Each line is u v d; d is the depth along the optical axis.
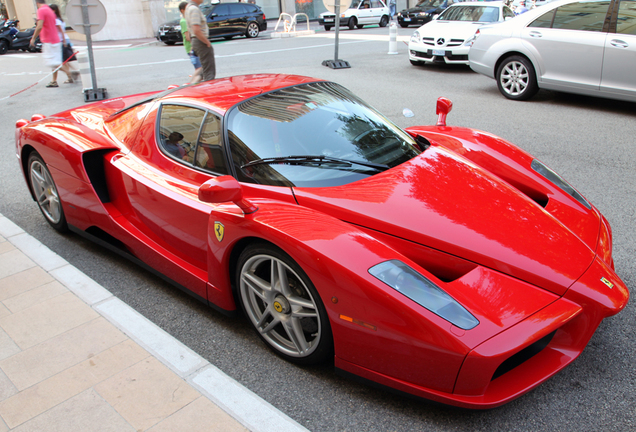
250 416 2.02
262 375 2.32
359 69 10.89
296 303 2.22
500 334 1.81
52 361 2.39
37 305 2.87
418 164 2.74
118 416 2.04
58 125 3.61
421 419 2.02
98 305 2.85
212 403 2.10
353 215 2.27
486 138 3.36
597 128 6.29
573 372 2.27
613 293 2.07
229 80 3.32
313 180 2.49
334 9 10.90
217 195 2.14
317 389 2.21
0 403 2.14
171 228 2.82
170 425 1.99
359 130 2.89
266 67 11.48
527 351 2.07
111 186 3.27
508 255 2.09
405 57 12.55
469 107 7.46
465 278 2.01
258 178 2.54
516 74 7.80
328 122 2.86
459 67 11.00
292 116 2.82
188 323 2.74
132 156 3.20
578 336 2.06
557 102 7.73
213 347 2.54
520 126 6.44
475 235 2.17
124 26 24.97
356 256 1.99
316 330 2.24
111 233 3.27
